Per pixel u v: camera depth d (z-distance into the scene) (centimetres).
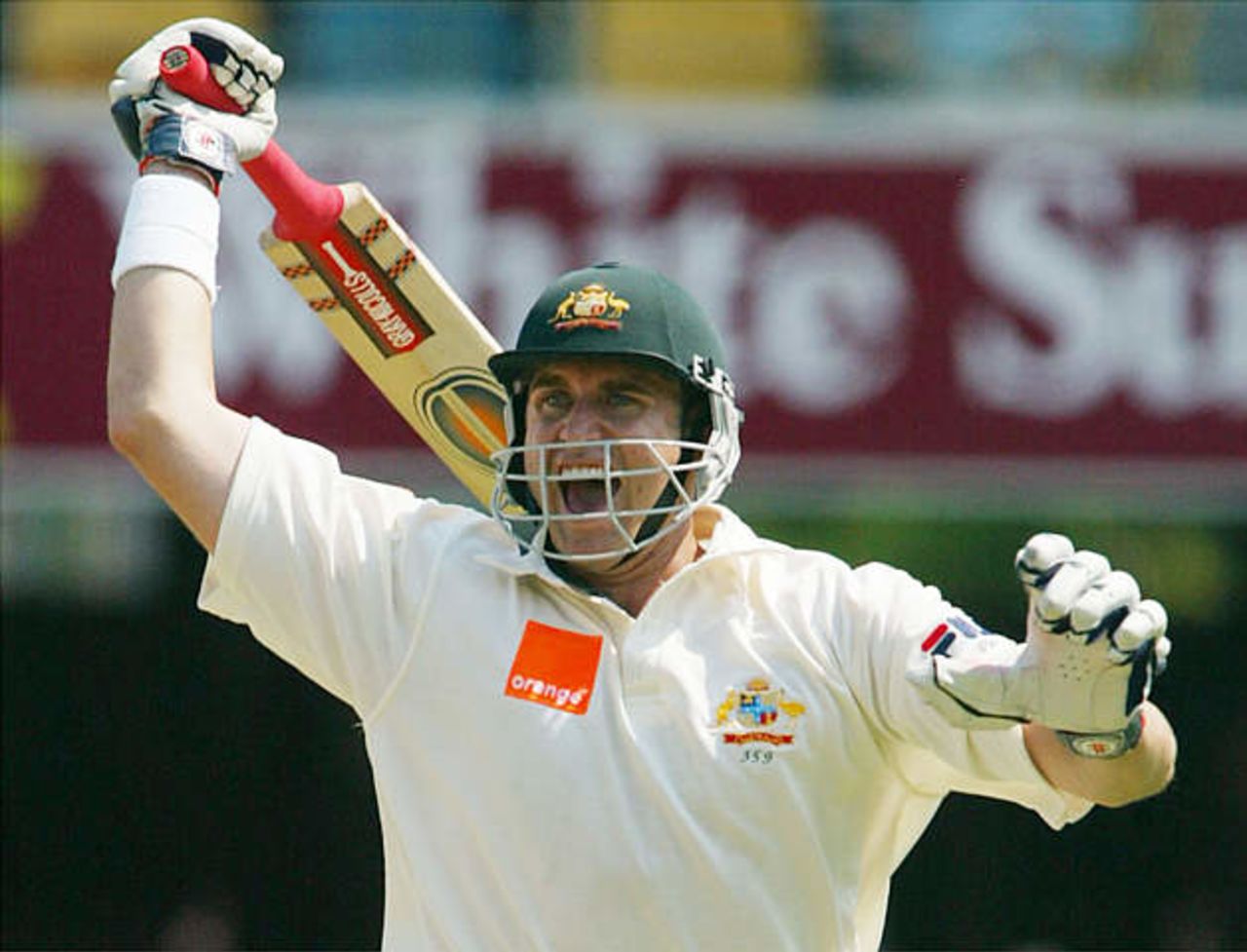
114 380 1089
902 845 1137
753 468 2834
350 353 1291
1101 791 1050
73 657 4178
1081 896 4144
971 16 3347
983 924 4166
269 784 4244
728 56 3362
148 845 4244
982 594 3488
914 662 1042
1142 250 2836
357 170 2855
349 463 2812
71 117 2855
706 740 1066
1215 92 3259
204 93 1135
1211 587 3441
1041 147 2845
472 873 1078
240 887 4256
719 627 1093
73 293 2848
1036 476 2833
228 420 1101
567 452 1111
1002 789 1105
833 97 3362
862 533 3391
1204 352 2834
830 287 2839
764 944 1061
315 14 3328
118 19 3394
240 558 1091
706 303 2847
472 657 1089
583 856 1059
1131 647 955
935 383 2834
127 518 3894
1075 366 2834
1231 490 3369
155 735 4222
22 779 4209
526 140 2848
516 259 2848
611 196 2847
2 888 4216
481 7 3328
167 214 1106
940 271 2838
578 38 3331
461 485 3028
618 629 1095
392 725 1098
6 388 2838
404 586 1103
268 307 2800
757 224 2844
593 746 1068
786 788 1064
